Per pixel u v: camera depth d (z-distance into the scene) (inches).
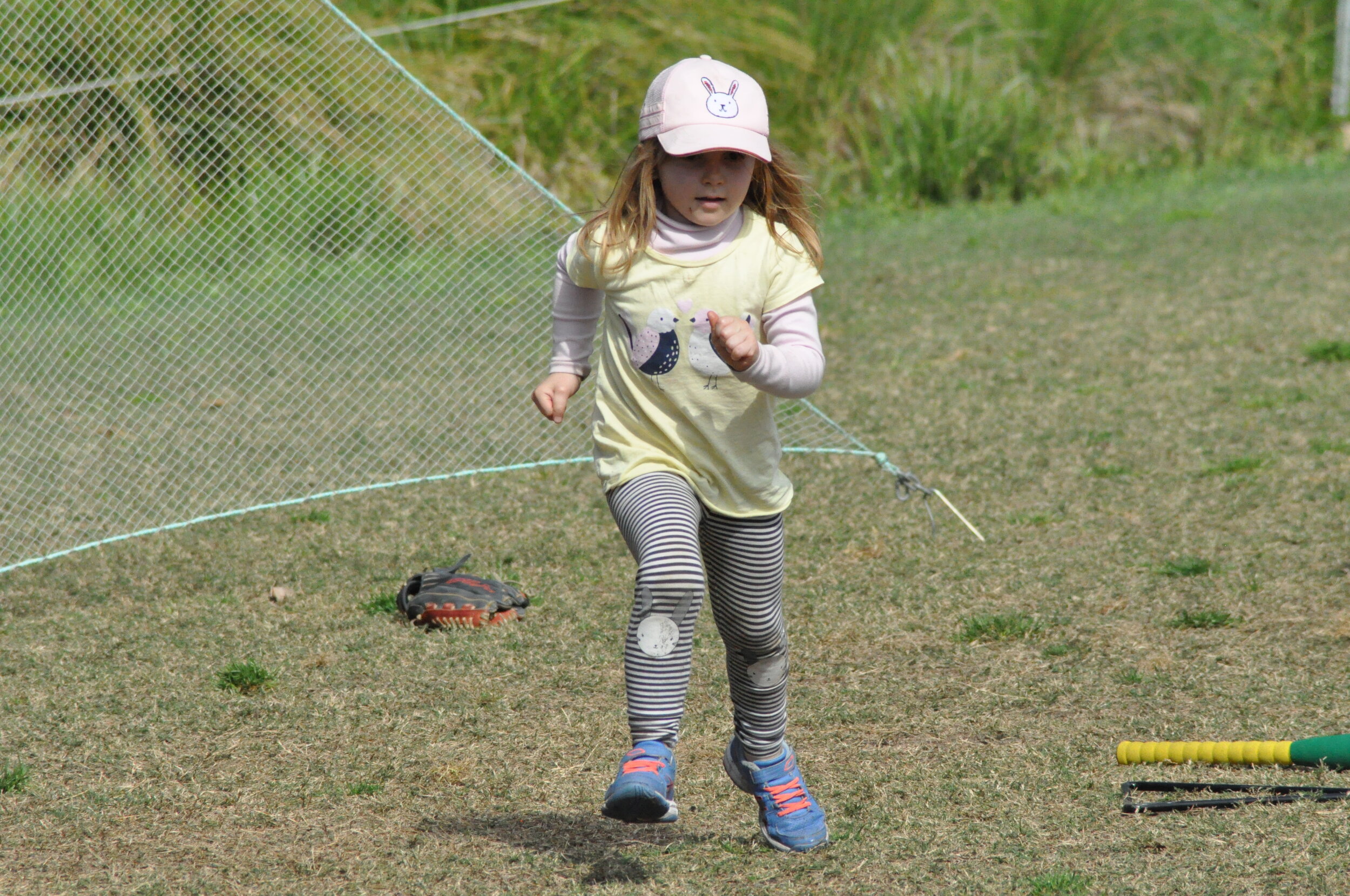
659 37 2301.9
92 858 462.9
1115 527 814.5
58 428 1082.1
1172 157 2539.4
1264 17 2736.2
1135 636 647.8
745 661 432.5
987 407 1106.1
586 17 2297.0
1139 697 575.5
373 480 954.7
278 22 1290.6
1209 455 948.0
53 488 942.4
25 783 525.7
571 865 444.8
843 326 1456.7
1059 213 2150.6
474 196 1268.5
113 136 1332.4
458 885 433.4
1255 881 406.6
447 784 517.7
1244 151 2571.4
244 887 437.7
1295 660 604.7
